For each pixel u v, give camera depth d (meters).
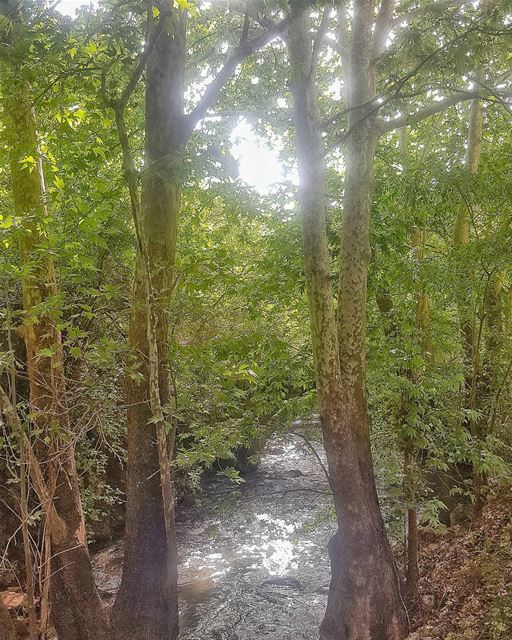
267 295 8.09
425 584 6.64
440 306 7.87
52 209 6.19
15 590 7.30
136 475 5.83
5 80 4.85
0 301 6.00
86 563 5.80
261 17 5.55
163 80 5.70
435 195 7.28
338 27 7.61
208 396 6.39
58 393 5.68
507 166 7.17
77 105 6.37
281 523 10.09
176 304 6.88
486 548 6.56
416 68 5.04
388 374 6.34
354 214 5.98
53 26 4.40
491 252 7.05
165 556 5.83
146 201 5.73
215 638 6.65
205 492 11.99
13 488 7.80
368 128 6.01
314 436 6.87
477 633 5.20
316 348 5.87
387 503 6.57
